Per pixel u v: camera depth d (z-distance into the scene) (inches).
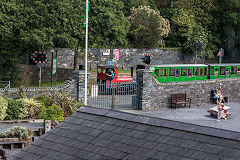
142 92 1344.7
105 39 1744.6
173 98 1418.6
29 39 1533.0
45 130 952.3
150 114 1288.1
